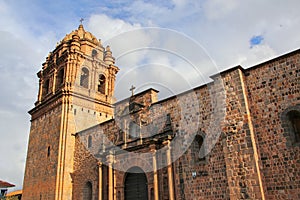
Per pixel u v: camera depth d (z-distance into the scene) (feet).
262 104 68.39
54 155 115.24
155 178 75.36
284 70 66.95
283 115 64.59
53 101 128.36
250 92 71.15
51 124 124.77
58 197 106.11
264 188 61.82
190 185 73.87
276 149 63.67
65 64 132.05
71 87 125.18
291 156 61.26
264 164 64.39
